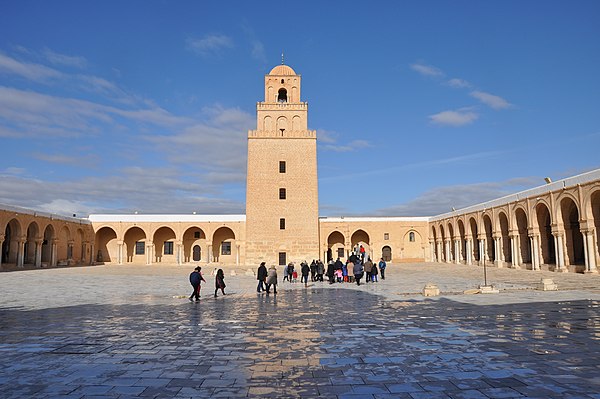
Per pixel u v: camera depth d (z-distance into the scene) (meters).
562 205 32.31
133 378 6.34
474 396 5.49
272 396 5.55
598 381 6.06
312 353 7.79
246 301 16.72
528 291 19.19
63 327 10.70
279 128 52.22
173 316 12.59
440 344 8.41
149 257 53.31
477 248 48.78
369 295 18.72
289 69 54.53
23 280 28.00
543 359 7.21
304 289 22.67
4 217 37.97
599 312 12.40
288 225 49.88
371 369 6.73
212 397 5.52
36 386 5.98
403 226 58.09
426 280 28.53
